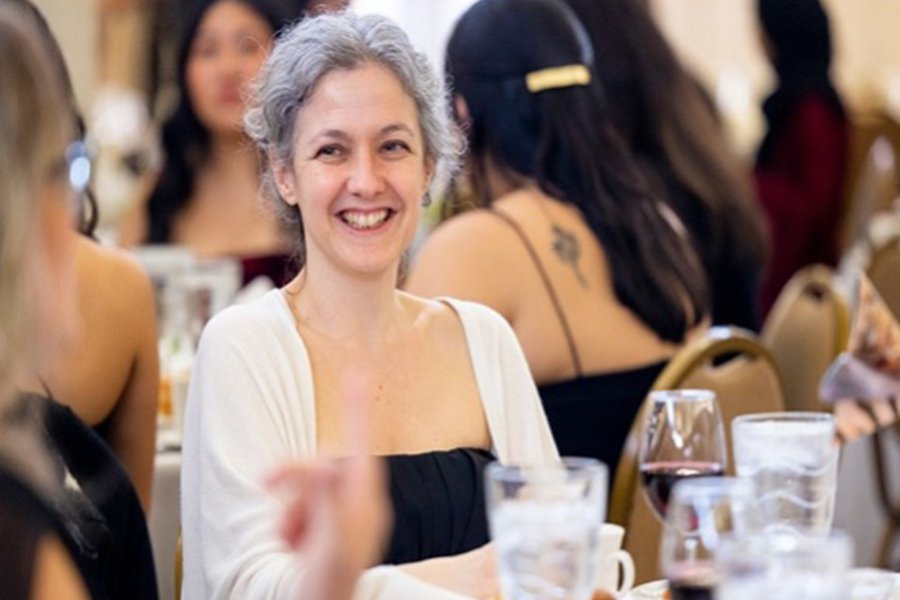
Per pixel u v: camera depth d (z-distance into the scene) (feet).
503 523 8.16
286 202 12.30
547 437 12.60
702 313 15.99
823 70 30.63
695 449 10.96
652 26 17.35
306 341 11.97
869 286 13.28
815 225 30.14
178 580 12.07
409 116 11.86
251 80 12.31
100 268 14.60
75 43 36.45
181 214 24.49
